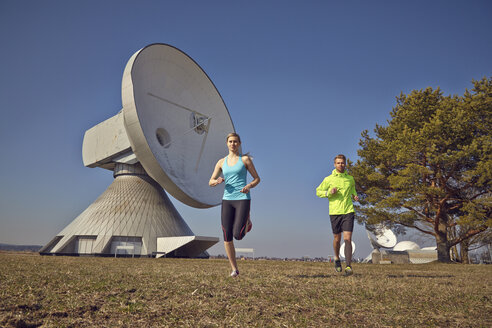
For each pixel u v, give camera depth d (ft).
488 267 46.83
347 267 22.40
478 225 79.92
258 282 15.94
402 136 85.87
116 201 128.06
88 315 8.90
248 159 17.51
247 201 17.11
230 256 17.95
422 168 80.69
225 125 119.03
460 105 86.63
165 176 88.99
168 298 11.28
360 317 9.20
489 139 80.07
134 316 8.87
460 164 83.35
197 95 113.19
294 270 28.76
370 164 98.27
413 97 93.45
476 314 9.73
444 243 86.99
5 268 21.95
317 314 9.48
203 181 105.19
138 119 84.74
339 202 23.68
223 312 9.46
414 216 85.81
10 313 8.55
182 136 104.73
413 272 29.66
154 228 123.34
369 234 133.08
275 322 8.54
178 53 105.50
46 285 13.53
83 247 118.62
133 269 25.07
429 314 9.65
